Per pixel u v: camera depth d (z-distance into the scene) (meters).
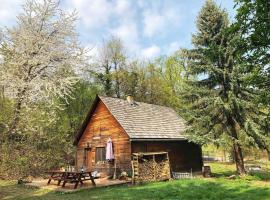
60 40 15.61
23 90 13.84
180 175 23.22
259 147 20.44
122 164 22.55
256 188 15.48
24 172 13.50
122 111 25.09
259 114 19.88
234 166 31.58
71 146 27.09
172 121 28.75
